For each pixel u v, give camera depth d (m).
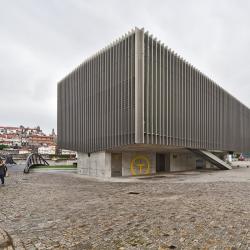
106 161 22.56
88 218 7.48
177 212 8.05
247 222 6.78
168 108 22.28
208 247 5.04
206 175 23.28
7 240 5.67
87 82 26.19
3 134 156.38
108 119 22.12
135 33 19.31
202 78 29.20
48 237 5.83
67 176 23.81
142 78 19.05
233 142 38.84
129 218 7.40
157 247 5.08
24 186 15.67
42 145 149.62
